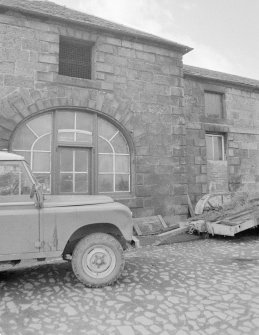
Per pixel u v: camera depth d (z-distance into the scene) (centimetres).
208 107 1226
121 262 471
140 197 934
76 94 873
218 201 1048
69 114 878
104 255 468
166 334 323
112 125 934
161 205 962
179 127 1020
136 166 939
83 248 459
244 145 1280
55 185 839
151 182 955
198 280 485
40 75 834
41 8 885
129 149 948
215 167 1204
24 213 440
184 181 1007
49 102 838
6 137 784
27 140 827
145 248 738
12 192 449
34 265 581
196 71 1209
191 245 766
